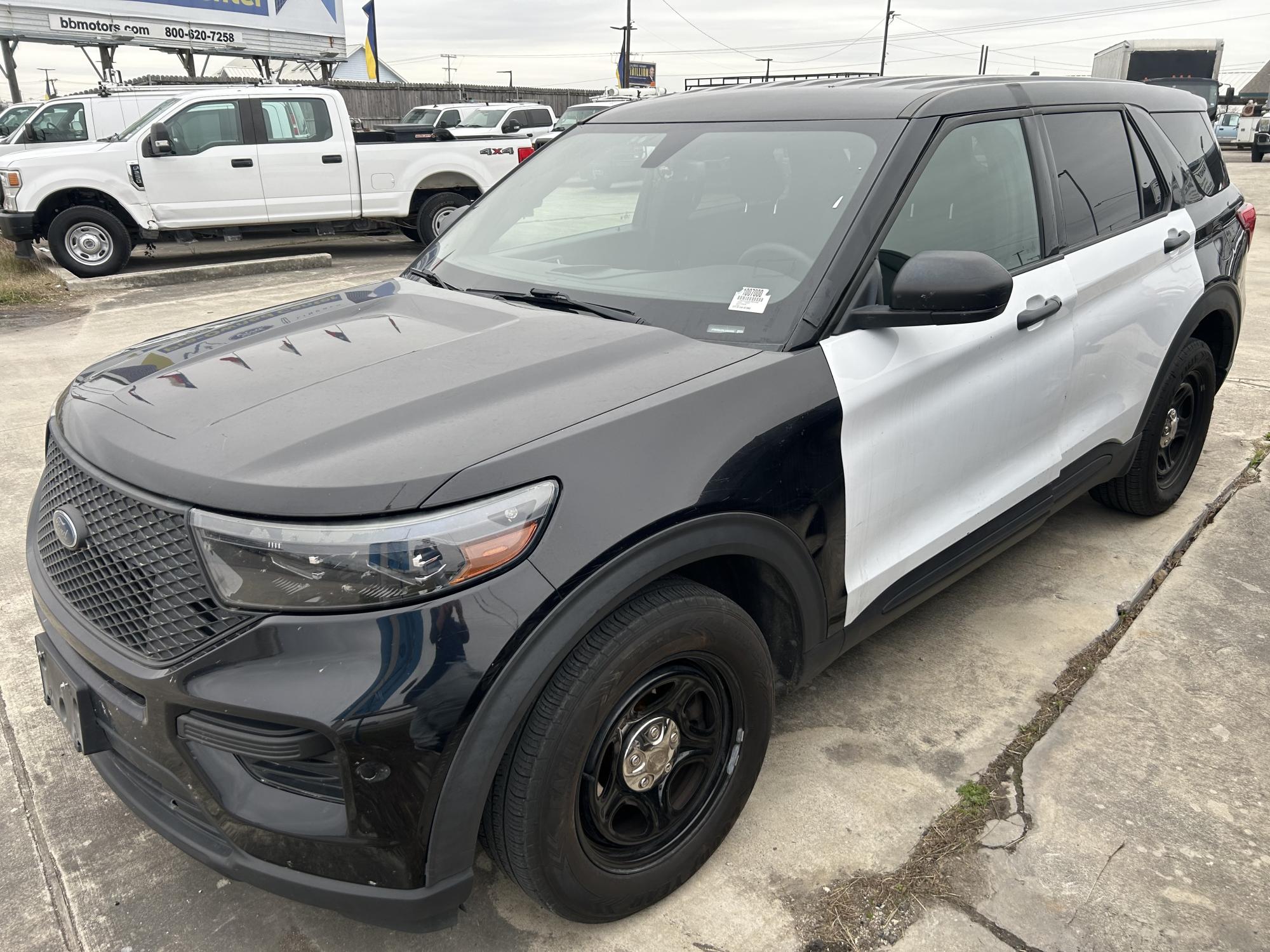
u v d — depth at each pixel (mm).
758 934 2094
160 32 21609
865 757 2648
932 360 2434
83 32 20469
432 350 2211
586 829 1949
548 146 3422
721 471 1953
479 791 1708
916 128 2553
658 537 1834
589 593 1753
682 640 1922
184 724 1727
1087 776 2545
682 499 1877
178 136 10695
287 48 24234
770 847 2330
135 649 1828
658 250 2643
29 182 10273
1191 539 3930
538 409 1904
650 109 3236
